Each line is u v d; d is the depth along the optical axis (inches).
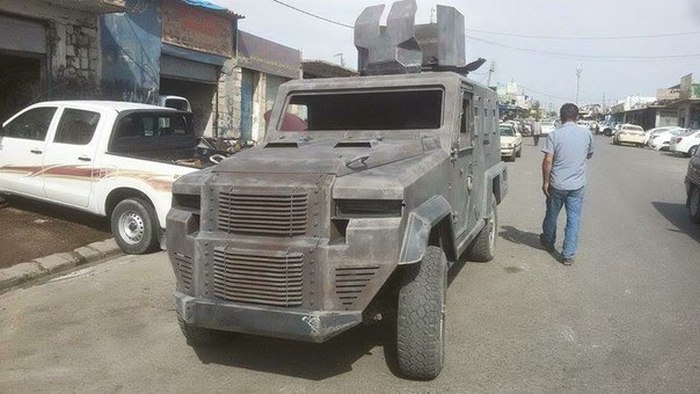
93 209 302.7
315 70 984.3
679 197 531.2
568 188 279.0
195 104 708.0
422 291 151.3
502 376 161.3
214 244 146.9
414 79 202.8
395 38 228.8
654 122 2381.9
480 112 242.8
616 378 159.9
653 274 266.7
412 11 228.2
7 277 241.1
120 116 305.3
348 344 183.5
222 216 148.1
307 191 141.0
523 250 312.5
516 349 180.2
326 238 140.6
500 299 229.3
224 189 147.9
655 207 470.0
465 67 258.7
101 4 444.5
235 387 155.5
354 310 140.3
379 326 196.9
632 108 2849.4
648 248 320.8
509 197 518.0
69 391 153.1
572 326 200.2
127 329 196.5
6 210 346.9
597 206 471.2
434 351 151.6
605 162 973.8
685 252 311.9
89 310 214.8
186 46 621.0
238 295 144.5
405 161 167.8
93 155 300.4
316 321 136.6
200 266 149.1
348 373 163.5
